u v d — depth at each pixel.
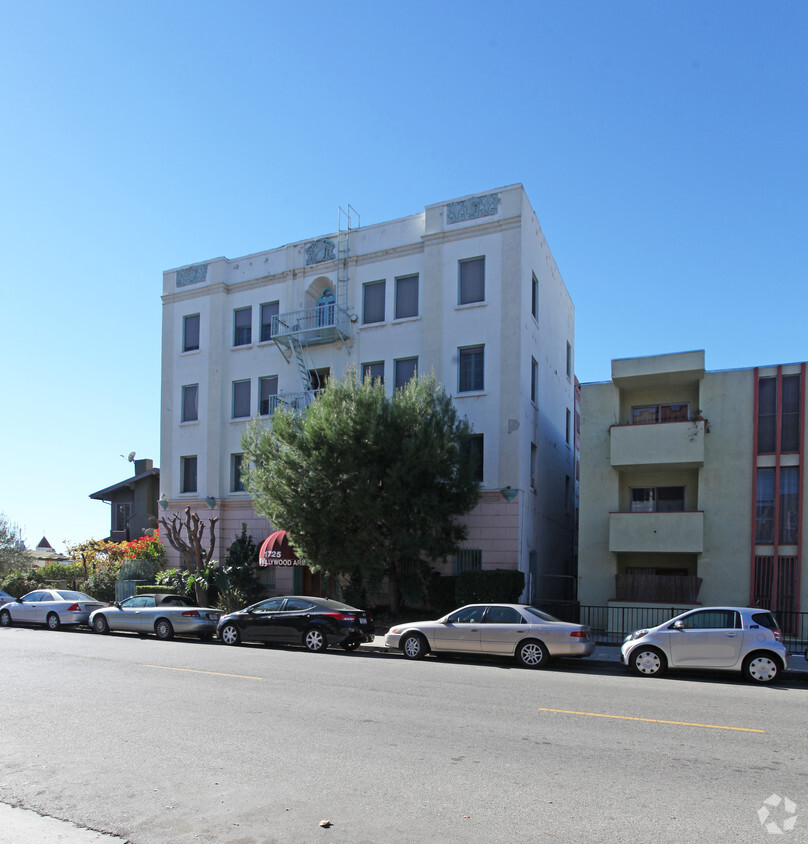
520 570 22.86
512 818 5.63
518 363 23.53
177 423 30.84
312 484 20.80
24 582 34.00
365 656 16.58
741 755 7.53
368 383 21.73
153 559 30.66
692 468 22.00
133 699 10.35
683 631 13.96
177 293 31.56
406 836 5.29
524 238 24.31
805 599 19.52
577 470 33.19
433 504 20.25
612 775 6.75
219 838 5.29
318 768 6.92
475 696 10.84
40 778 6.66
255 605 18.77
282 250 29.12
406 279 26.16
